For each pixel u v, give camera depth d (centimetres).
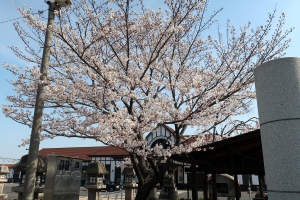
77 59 882
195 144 862
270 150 370
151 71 968
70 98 770
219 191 1541
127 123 676
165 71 929
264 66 400
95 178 1122
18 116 838
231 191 1514
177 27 768
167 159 835
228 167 686
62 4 679
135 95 746
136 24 827
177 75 923
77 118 750
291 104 363
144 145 743
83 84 820
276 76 383
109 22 739
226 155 846
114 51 826
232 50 900
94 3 756
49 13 672
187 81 834
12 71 778
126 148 732
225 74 874
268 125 379
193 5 795
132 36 861
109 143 714
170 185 1561
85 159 3164
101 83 722
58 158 718
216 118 863
